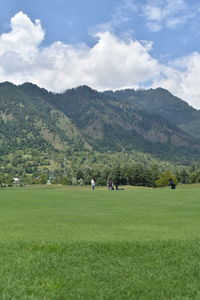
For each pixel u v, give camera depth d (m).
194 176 186.25
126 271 10.00
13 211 30.33
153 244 13.25
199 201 41.50
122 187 109.31
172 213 27.48
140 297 8.09
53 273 9.81
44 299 7.86
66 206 35.94
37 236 15.96
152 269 10.24
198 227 19.36
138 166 180.12
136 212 28.59
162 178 167.38
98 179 191.50
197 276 9.62
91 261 11.08
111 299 7.98
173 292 8.38
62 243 13.51
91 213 28.03
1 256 11.70
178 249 12.55
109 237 15.41
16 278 9.35
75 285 8.83
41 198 50.66
